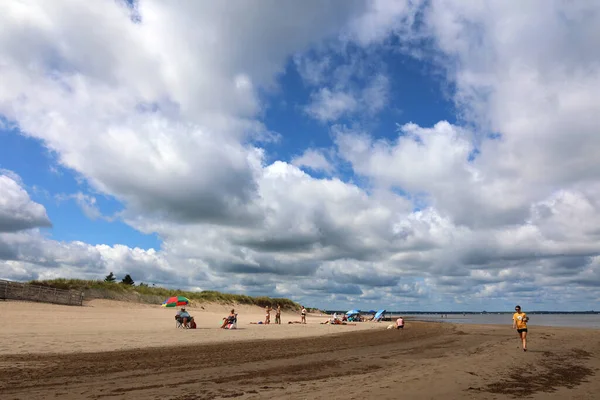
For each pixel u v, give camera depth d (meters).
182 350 17.84
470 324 57.22
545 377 12.51
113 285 50.88
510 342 24.94
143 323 32.31
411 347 21.58
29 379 10.66
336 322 52.19
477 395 9.65
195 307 58.31
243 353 17.47
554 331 36.66
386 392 9.73
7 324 24.91
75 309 37.50
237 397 9.12
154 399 8.85
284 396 9.23
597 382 11.93
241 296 73.25
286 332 31.95
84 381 10.60
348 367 14.09
